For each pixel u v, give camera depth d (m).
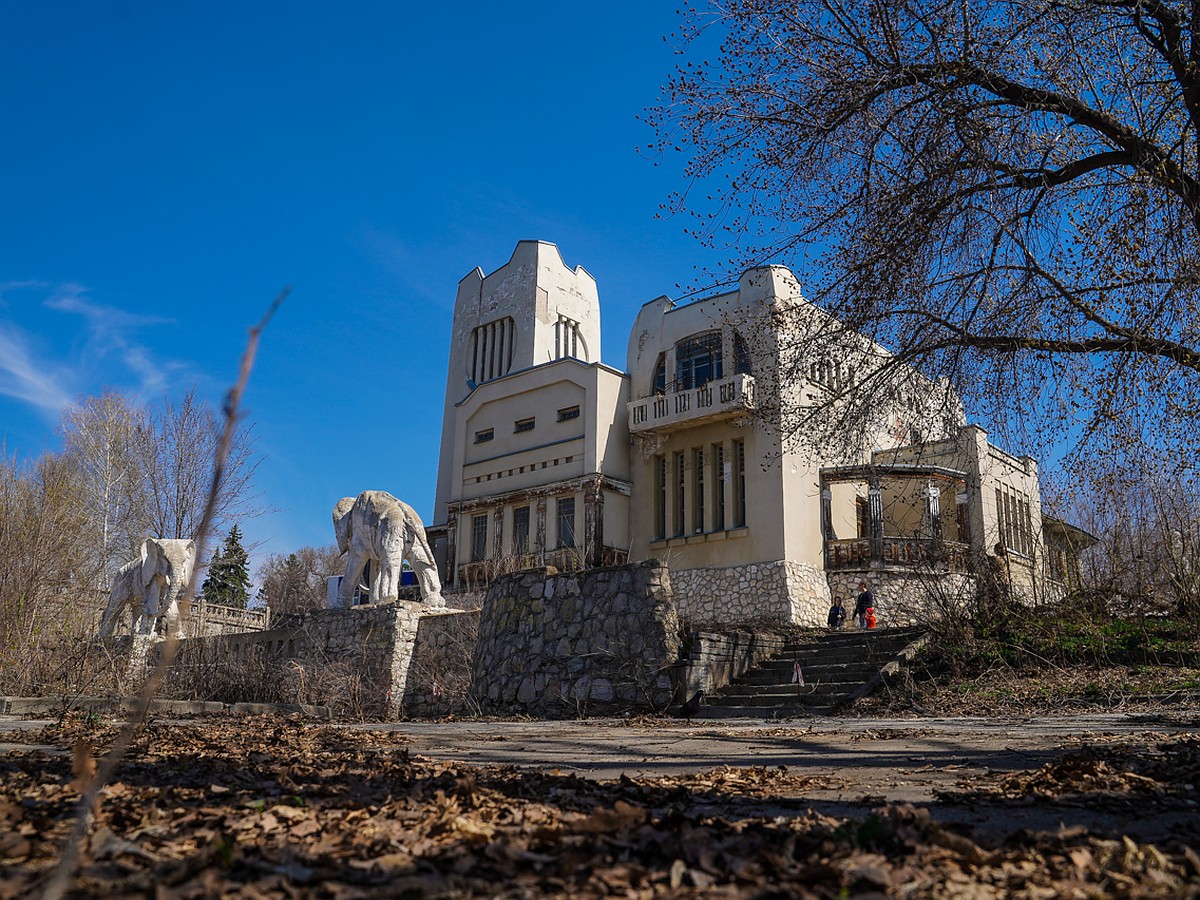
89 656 17.38
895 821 3.37
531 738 9.71
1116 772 5.24
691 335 31.39
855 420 14.11
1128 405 12.48
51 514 20.91
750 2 13.17
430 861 2.83
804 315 14.59
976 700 14.11
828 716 13.80
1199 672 14.21
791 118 13.52
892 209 13.14
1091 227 12.75
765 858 2.79
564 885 2.56
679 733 10.49
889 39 12.85
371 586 21.70
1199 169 12.12
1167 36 11.96
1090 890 2.48
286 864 2.71
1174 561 18.02
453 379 40.56
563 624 16.38
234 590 47.69
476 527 34.28
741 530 28.97
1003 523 29.06
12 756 5.95
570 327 40.53
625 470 31.97
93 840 2.91
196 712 14.64
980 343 13.35
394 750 7.60
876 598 27.94
